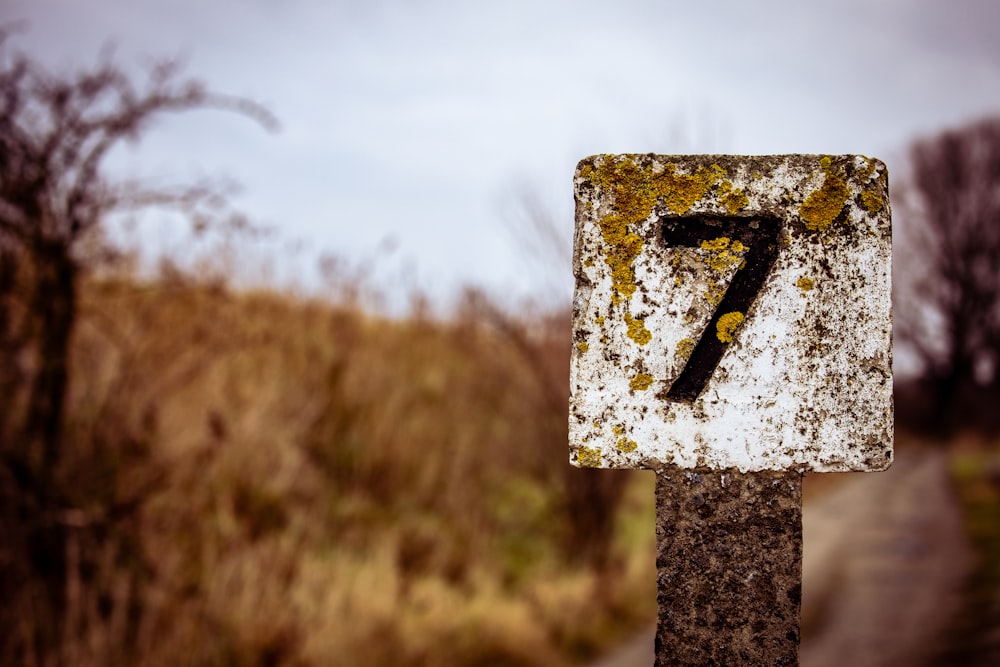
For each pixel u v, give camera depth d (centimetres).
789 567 171
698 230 173
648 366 172
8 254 334
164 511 425
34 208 328
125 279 431
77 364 387
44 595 333
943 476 1513
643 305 172
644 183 173
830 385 169
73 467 361
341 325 670
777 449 169
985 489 1208
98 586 355
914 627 514
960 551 755
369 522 578
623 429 172
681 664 173
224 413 493
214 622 375
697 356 172
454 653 440
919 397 3064
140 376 402
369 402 673
